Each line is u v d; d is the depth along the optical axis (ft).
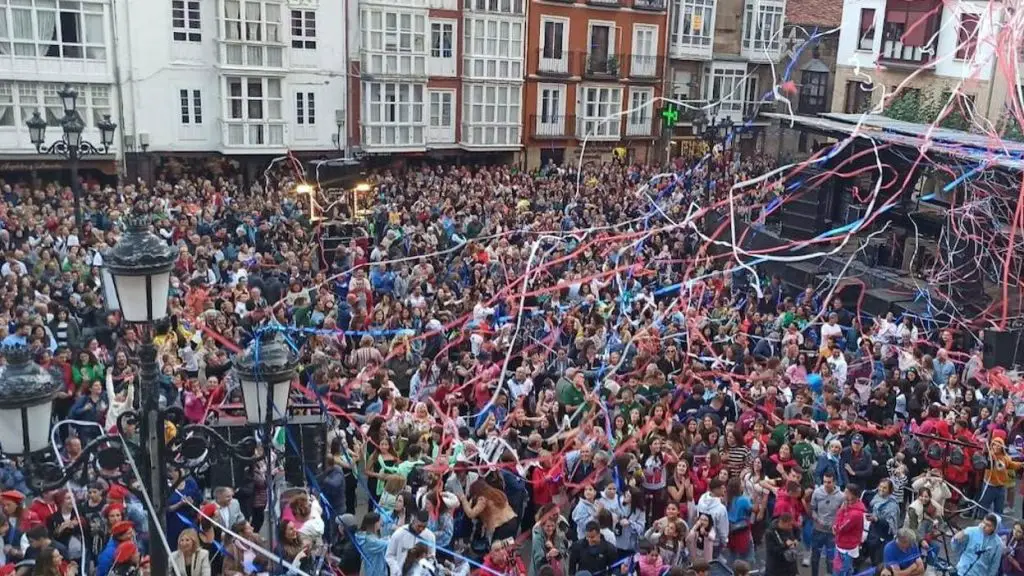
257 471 33.86
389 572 28.68
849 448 38.32
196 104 107.96
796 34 141.38
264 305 52.16
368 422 36.70
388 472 33.99
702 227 85.46
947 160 64.08
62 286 52.85
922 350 54.70
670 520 31.17
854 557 33.01
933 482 36.40
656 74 142.10
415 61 120.88
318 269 68.95
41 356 38.96
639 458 35.76
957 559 35.14
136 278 17.33
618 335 51.60
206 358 42.47
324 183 87.81
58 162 100.48
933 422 40.11
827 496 33.91
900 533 30.86
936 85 112.88
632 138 142.00
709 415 39.04
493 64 127.34
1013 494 42.93
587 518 31.83
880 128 69.92
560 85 134.51
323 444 36.86
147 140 104.94
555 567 31.65
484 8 124.77
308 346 47.52
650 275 65.92
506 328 50.75
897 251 69.56
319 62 114.32
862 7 125.90
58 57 98.73
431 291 59.21
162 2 103.40
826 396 41.06
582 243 71.00
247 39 107.65
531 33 130.41
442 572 29.58
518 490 34.83
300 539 27.91
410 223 77.51
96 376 40.34
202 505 29.12
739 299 63.87
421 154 125.90
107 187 87.51
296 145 114.93
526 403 43.16
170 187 90.33
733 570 30.17
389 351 48.14
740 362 47.24
